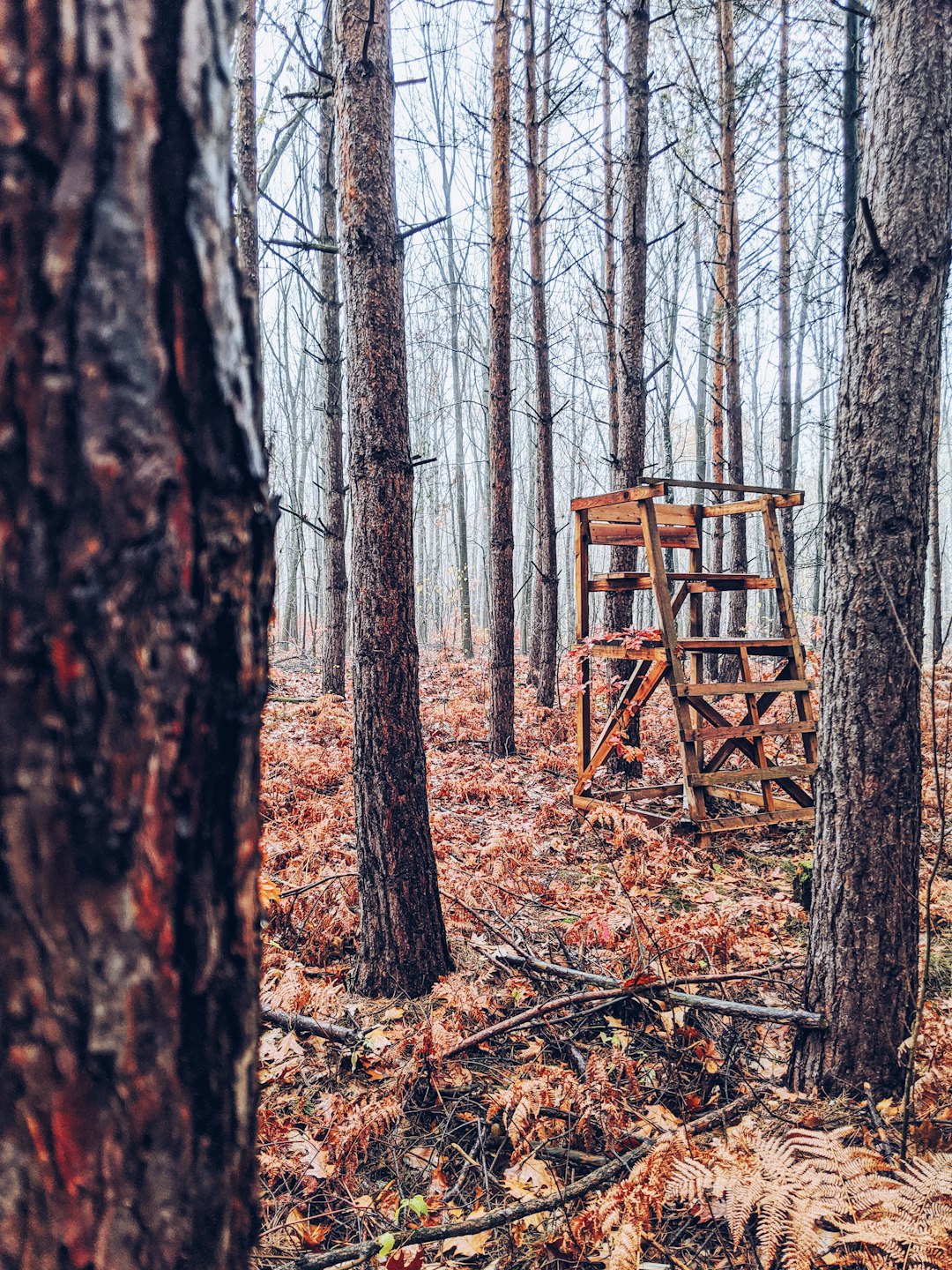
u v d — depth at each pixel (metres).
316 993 3.56
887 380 2.88
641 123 8.30
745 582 7.39
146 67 0.72
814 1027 3.05
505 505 8.93
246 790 0.87
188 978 0.80
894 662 2.91
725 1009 3.20
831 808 3.04
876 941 2.93
